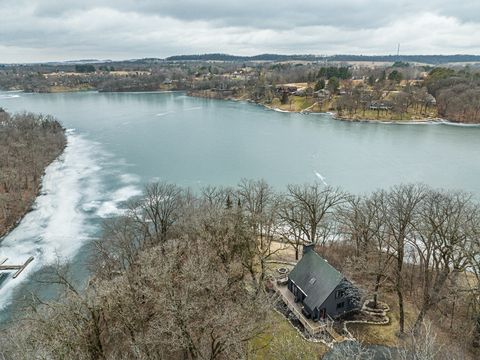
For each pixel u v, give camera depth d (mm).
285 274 47594
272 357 33281
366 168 100438
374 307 40781
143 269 29297
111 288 28031
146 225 51469
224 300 29906
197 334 25875
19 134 113625
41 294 48219
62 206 77688
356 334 36656
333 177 93562
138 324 27406
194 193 82438
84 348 25281
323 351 34219
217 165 104312
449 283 44031
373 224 53750
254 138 136375
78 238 64438
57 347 23578
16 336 25766
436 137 136125
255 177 93875
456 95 170250
